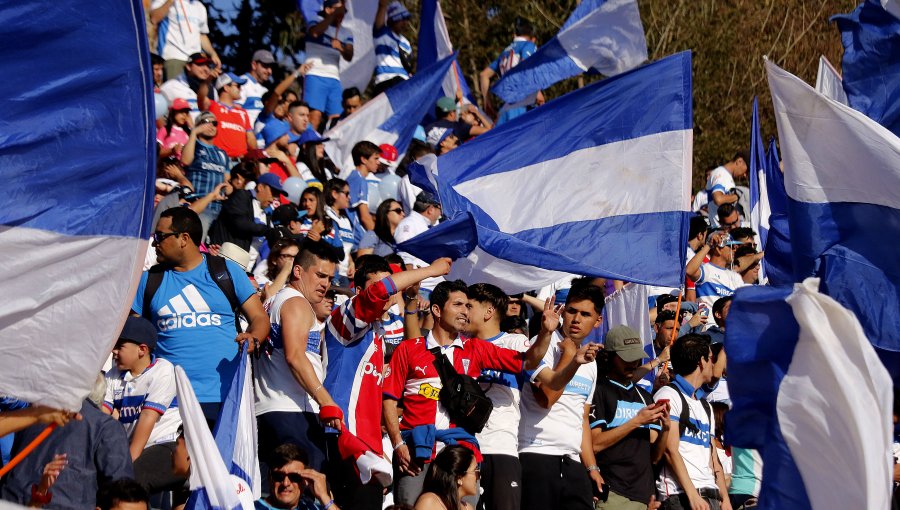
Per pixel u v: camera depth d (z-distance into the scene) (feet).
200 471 28.07
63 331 23.57
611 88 43.80
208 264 34.27
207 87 62.49
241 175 55.57
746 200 82.12
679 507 41.81
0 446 30.30
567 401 39.81
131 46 23.82
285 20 94.79
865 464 24.73
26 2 23.29
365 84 74.28
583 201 43.50
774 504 26.04
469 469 35.04
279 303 33.14
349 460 32.42
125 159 23.98
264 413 32.91
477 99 96.89
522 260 41.78
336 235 54.80
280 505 31.63
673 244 42.91
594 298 39.40
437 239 40.50
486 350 38.06
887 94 41.16
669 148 43.24
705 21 108.88
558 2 101.96
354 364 34.27
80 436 30.42
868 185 35.88
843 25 41.96
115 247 23.93
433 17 71.87
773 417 26.25
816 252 36.50
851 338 25.13
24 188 23.40
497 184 43.73
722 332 52.85
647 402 42.06
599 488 40.04
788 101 36.63
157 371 33.42
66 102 23.66
